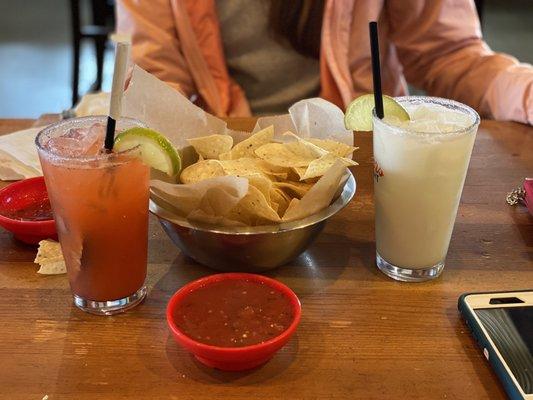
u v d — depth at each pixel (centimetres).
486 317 81
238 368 75
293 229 86
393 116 90
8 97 385
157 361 77
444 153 83
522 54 455
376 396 72
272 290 81
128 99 98
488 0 566
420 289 91
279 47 185
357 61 183
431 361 78
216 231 85
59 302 88
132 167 79
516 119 150
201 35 177
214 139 99
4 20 516
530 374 72
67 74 417
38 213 103
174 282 92
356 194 117
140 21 178
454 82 176
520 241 103
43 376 75
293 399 72
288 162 95
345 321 84
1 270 95
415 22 185
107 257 82
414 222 88
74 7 301
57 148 80
